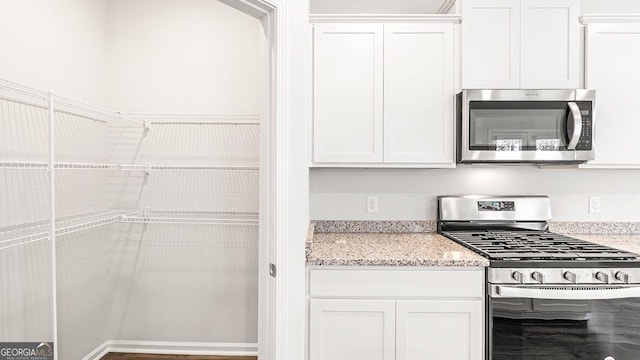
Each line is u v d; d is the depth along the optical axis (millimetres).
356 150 2404
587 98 2316
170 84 2924
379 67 2393
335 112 2404
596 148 2406
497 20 2369
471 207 2666
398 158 2400
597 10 2732
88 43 2660
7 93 1983
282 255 1793
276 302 1787
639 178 2709
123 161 2934
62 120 2406
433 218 2748
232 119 2910
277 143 1772
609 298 1877
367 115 2400
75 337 2570
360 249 2156
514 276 1880
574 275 1867
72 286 2527
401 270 1943
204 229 2934
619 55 2383
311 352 1951
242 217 2924
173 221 2926
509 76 2369
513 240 2334
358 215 2760
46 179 2258
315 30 2393
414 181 2750
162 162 2926
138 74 2926
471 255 1995
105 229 2910
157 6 2914
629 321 1906
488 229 2689
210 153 2924
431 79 2395
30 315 2135
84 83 2619
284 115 1787
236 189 2924
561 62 2365
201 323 2947
